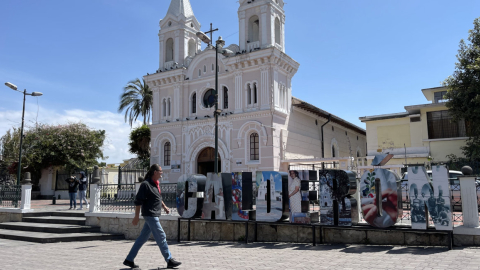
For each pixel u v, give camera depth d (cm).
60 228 1490
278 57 2588
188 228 1327
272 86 2558
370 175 1019
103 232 1548
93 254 1070
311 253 957
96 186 1634
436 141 2639
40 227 1541
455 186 1058
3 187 2009
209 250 1084
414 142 2744
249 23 2786
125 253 1085
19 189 1898
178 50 3083
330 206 1072
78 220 1627
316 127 3284
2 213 1872
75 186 2003
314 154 3139
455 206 1216
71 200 1978
